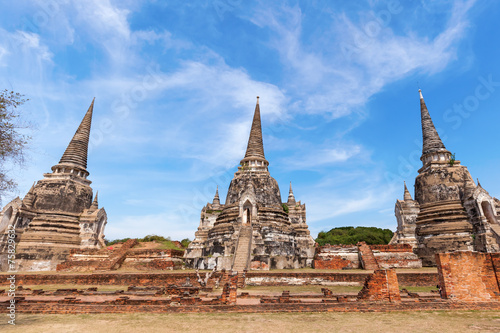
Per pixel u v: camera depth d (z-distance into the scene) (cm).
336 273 2267
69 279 2333
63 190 3972
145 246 3738
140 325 1027
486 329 938
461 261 1316
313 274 2286
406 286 2081
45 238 3575
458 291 1286
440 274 1349
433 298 1357
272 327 995
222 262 2903
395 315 1152
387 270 1340
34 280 2341
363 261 2814
